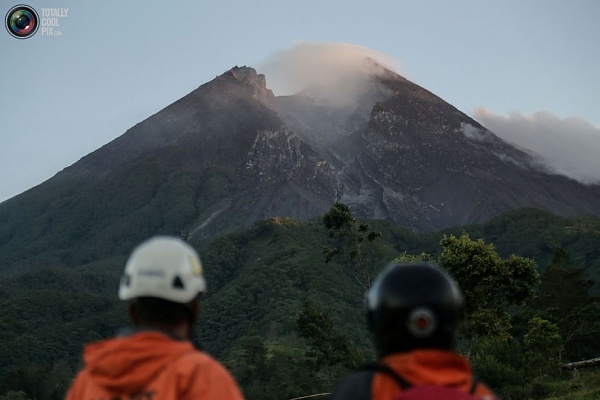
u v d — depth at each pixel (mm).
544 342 51250
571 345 68750
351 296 151000
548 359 50281
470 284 33438
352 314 136625
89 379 3326
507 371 48562
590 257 182625
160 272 3422
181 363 3230
